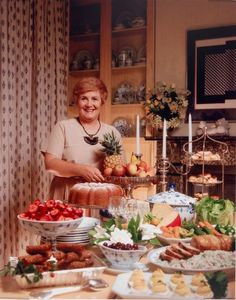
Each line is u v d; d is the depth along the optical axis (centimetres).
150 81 294
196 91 282
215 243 101
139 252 94
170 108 270
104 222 127
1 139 262
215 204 135
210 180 240
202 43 280
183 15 288
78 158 187
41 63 289
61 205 102
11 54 268
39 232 96
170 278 87
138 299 78
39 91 289
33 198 290
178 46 288
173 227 119
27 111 283
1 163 263
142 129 292
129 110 300
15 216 276
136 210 123
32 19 283
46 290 83
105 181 160
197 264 92
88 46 315
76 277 86
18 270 84
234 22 274
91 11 313
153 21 295
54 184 185
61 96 310
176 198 137
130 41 305
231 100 269
